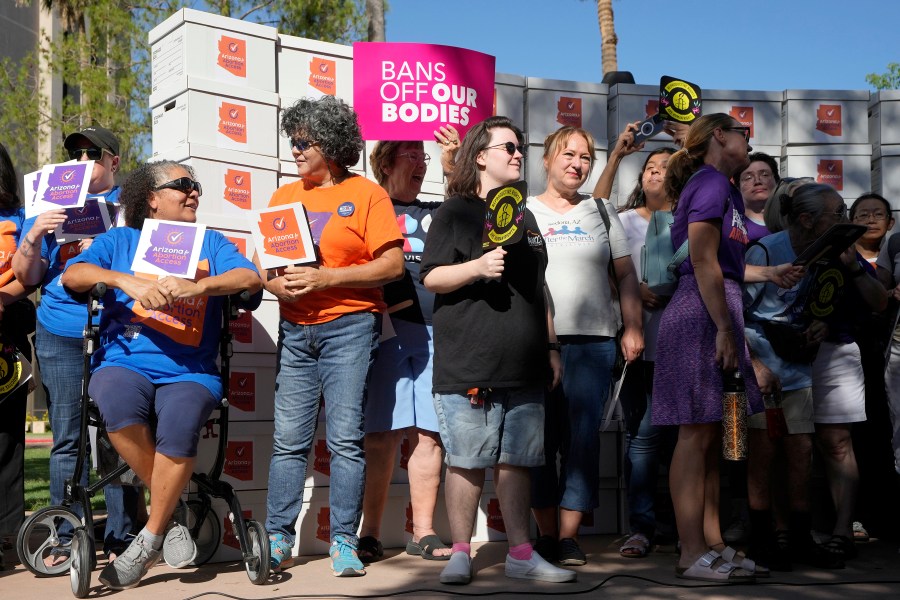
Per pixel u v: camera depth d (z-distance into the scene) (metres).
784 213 4.24
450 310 3.59
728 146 3.72
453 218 3.66
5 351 4.01
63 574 3.81
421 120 4.46
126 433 3.49
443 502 4.53
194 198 3.85
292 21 12.45
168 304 3.48
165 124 4.50
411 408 4.17
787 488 4.04
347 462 3.77
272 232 3.75
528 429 3.60
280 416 3.89
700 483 3.63
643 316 4.46
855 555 4.20
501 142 3.71
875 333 4.65
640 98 5.50
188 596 3.34
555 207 4.23
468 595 3.32
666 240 4.36
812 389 4.25
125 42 13.18
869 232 4.90
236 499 3.60
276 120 4.55
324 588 3.46
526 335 3.55
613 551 4.41
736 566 3.54
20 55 23.88
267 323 4.31
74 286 3.54
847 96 5.74
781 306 4.12
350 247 3.83
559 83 5.41
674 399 3.58
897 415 4.18
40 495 7.05
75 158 4.31
